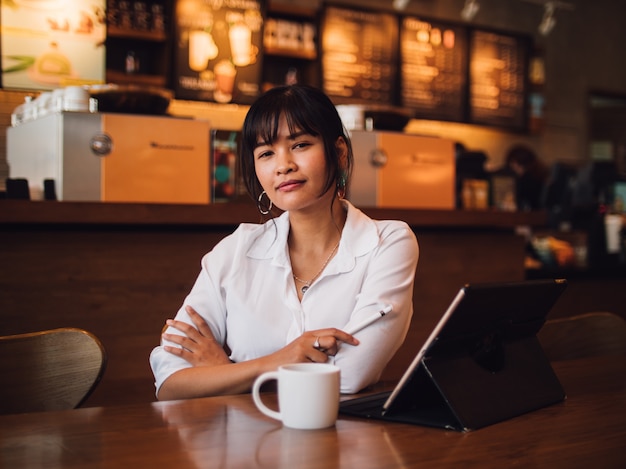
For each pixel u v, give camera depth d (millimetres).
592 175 4793
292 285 1598
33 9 4098
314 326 1572
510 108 6422
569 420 1203
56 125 2602
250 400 1307
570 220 4590
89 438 1062
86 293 2451
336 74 5660
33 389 1436
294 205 1534
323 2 5578
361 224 1629
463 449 1033
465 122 6223
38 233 2379
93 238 2463
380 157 3203
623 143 8047
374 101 5805
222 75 5098
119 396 2490
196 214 2584
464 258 3250
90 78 4227
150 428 1116
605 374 1578
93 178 2639
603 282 3965
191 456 982
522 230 4375
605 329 1931
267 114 1518
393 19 5836
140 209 2484
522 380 1296
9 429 1108
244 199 2893
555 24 7066
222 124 5367
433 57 6047
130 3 4785
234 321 1610
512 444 1063
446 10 6363
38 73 4121
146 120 2711
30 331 2371
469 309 1158
